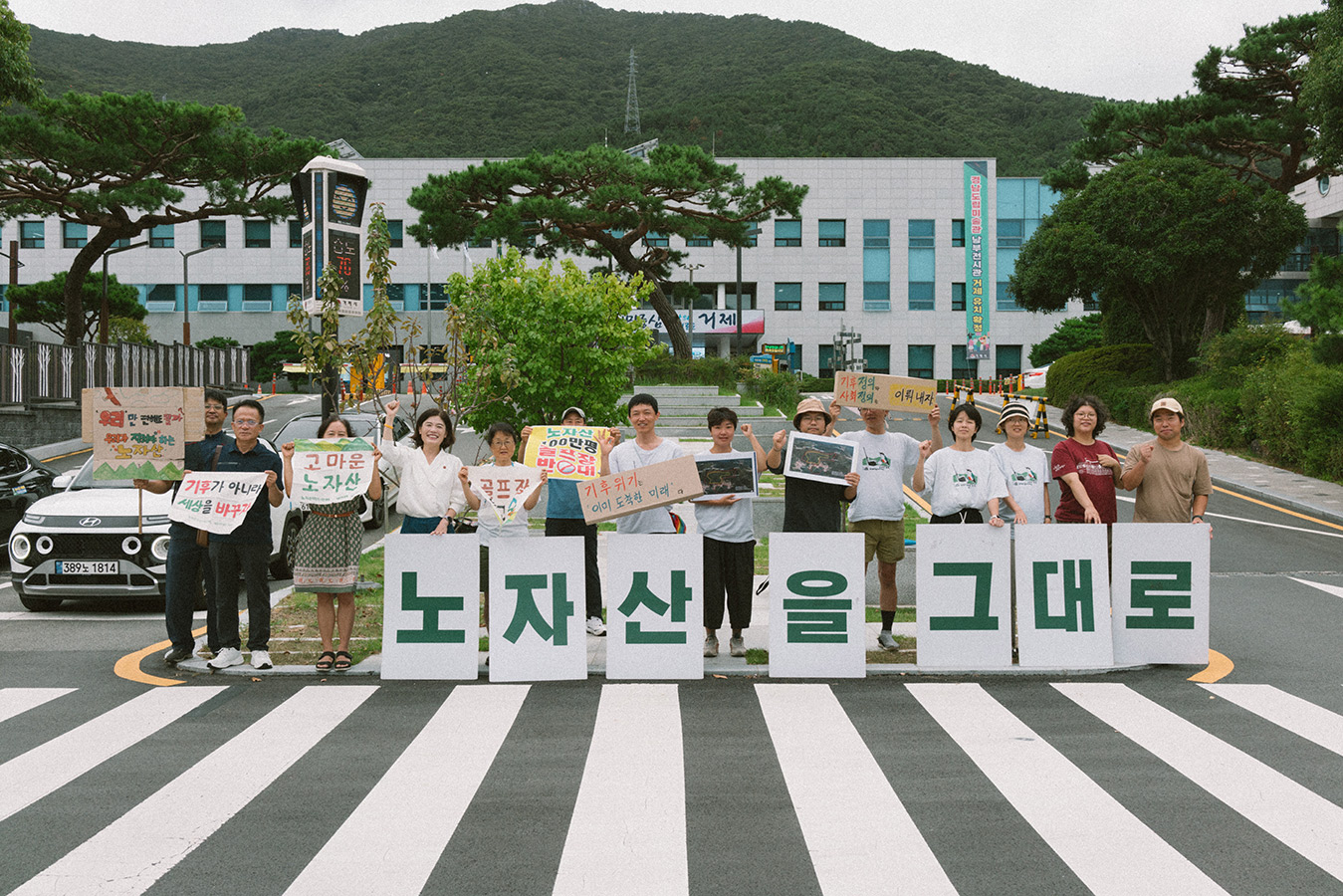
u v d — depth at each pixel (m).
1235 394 25.69
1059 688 6.95
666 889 3.86
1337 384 20.06
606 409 17.17
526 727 6.04
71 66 154.75
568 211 27.25
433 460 7.63
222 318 64.81
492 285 16.70
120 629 9.14
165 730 5.99
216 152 31.16
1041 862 4.09
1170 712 6.34
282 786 5.01
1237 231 29.39
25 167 30.52
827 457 7.46
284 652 7.98
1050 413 36.84
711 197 30.34
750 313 65.69
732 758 5.43
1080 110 118.69
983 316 66.44
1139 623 7.51
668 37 184.00
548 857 4.15
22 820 4.59
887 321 66.69
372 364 9.57
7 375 25.91
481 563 8.41
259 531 7.44
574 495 8.76
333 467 7.27
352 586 7.37
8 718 6.25
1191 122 33.22
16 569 9.77
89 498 10.27
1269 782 5.05
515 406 16.81
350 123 135.25
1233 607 9.98
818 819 4.55
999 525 7.43
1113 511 7.91
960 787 4.96
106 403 7.50
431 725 6.08
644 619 7.23
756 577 11.03
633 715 6.29
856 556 7.25
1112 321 40.41
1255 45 31.44
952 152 106.56
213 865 4.09
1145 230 30.27
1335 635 8.70
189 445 7.65
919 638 7.44
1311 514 17.16
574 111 141.75
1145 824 4.49
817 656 7.25
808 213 66.44
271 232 64.56
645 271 30.47
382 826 4.49
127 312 54.12
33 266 63.75
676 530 8.10
